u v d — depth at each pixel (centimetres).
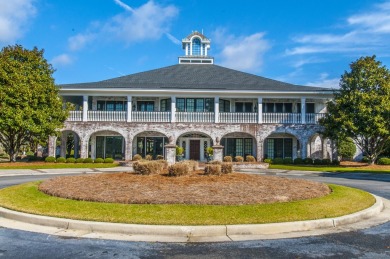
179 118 3162
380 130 2653
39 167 2528
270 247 677
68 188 1126
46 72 2947
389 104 2655
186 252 645
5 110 2603
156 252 644
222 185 1138
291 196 1020
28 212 889
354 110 2783
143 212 852
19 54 2841
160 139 3347
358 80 2838
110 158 3036
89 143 3334
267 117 3155
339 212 910
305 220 830
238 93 3119
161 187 1095
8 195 1100
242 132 3141
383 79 2795
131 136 3122
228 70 3766
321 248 673
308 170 2528
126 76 3550
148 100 3341
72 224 800
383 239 738
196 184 1147
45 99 2814
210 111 3312
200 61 4028
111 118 3150
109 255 627
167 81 3372
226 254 634
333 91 3083
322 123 2920
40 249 659
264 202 953
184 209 873
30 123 2694
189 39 4112
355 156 3541
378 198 1151
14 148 2952
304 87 3266
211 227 763
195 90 3084
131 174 1383
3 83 2672
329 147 3388
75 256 620
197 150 3381
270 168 2720
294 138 3347
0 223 854
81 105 3388
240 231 768
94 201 964
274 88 3166
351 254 638
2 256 618
